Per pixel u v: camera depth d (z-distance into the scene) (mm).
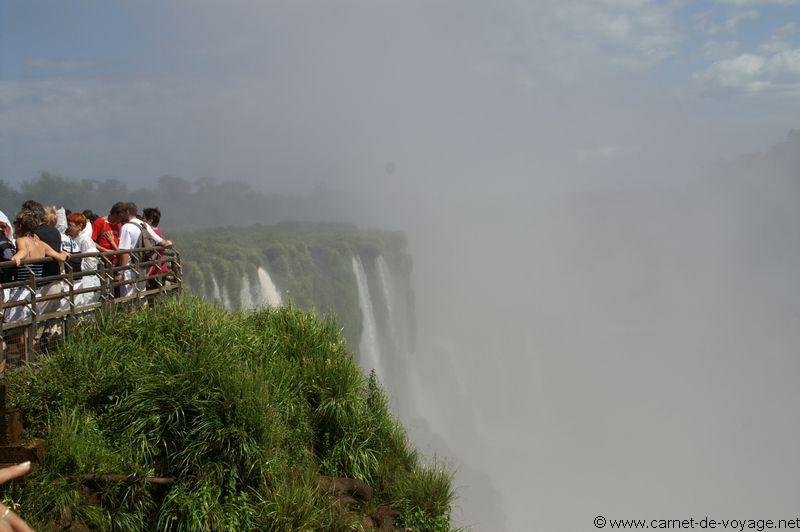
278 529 7168
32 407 7461
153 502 7129
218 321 9094
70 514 6582
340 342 10031
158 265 11312
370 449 8828
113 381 7840
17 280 8688
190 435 7496
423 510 8414
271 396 8273
